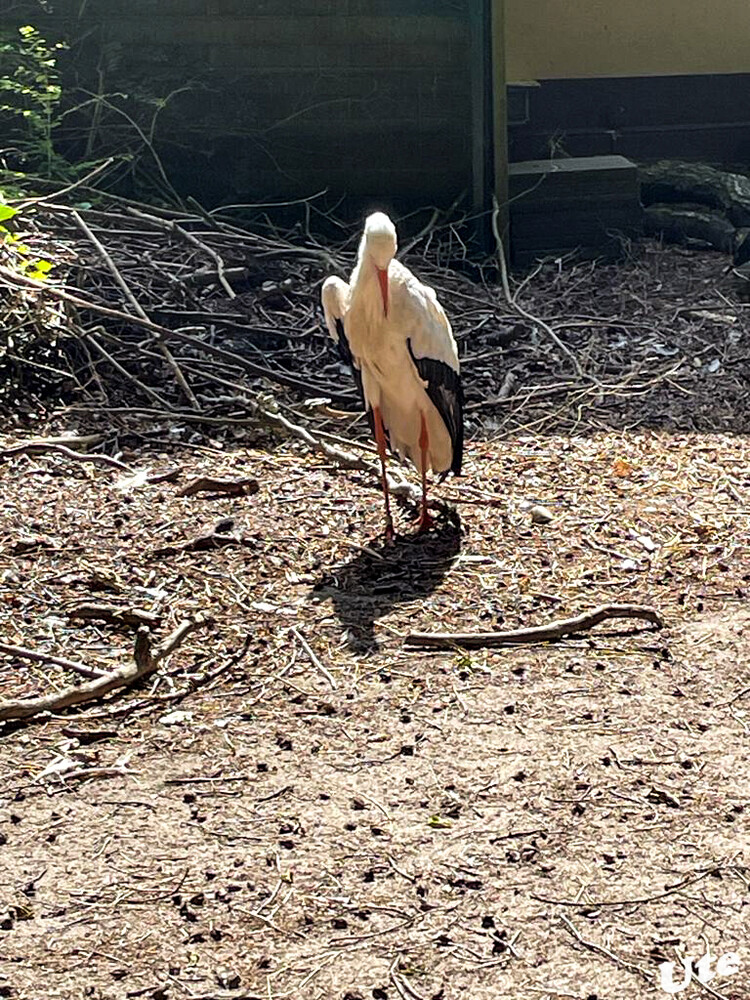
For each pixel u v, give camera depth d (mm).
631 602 3973
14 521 4473
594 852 2803
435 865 2768
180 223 7535
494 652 3691
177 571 4156
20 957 2504
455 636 3713
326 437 5277
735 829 2873
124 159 7762
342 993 2410
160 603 3945
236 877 2738
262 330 6312
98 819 2953
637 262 8211
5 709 3338
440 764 3145
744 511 4637
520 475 5012
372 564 4234
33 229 6469
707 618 3867
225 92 7973
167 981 2443
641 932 2557
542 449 5309
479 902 2648
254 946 2533
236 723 3348
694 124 9867
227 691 3502
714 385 6102
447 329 4367
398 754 3193
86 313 6109
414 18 7879
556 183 8148
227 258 7020
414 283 4262
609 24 9609
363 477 4941
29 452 5055
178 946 2535
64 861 2799
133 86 7914
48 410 5520
